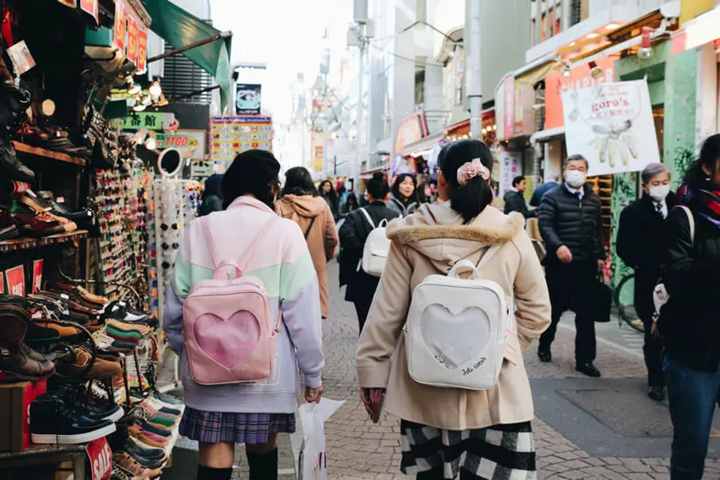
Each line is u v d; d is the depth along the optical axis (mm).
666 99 11656
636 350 8680
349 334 9773
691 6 10602
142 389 5133
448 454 2875
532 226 7574
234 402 3164
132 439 4379
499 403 2809
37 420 3250
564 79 15008
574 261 7430
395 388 2939
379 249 6402
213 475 3230
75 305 4453
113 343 4133
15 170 3672
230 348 3057
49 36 5383
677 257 3461
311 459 3383
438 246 2893
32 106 5121
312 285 3289
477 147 3027
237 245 3287
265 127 22969
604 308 7309
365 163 58406
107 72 6016
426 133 31312
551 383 6973
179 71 17391
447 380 2744
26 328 3059
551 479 4559
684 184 3752
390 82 47906
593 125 10102
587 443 5258
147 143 9156
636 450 5113
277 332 3248
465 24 28422
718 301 3439
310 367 3287
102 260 6059
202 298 3082
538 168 18500
